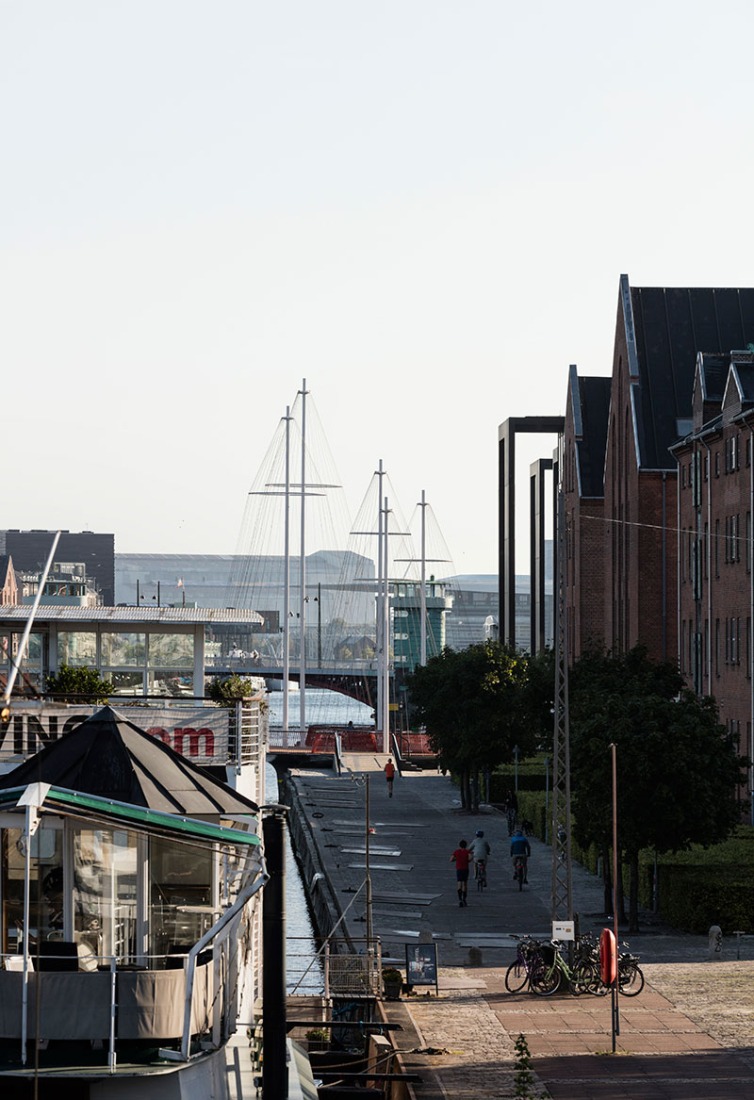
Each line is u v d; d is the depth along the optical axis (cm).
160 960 2661
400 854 8475
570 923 4806
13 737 3566
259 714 4138
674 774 5759
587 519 14462
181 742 3700
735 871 6116
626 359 12775
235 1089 2678
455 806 11288
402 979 4916
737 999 4653
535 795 9762
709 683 9925
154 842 2691
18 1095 2362
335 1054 4056
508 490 18388
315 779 13712
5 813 2622
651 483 12119
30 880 2656
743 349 12756
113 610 4519
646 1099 3572
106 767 2619
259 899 3831
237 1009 2808
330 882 7356
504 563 18838
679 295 13038
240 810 2675
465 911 6531
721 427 9581
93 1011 2380
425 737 17638
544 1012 4534
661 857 6588
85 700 4050
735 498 9362
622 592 12938
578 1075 3800
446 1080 3762
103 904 2666
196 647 4503
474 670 10662
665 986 4862
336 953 5669
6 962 2564
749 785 8756
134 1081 2381
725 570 9575
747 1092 3622
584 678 8481
